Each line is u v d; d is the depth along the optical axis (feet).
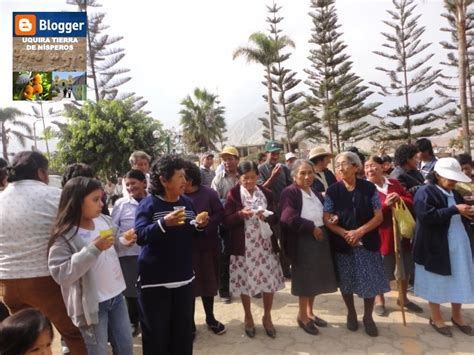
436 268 9.36
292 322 10.82
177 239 7.22
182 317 7.52
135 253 9.86
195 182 10.05
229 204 10.06
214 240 10.21
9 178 7.02
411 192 11.62
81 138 44.14
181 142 90.89
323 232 9.96
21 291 6.68
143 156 11.93
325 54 64.44
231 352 9.24
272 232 10.15
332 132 69.15
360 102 64.44
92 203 6.31
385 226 11.30
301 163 10.12
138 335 10.46
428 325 10.21
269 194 10.70
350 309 10.18
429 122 65.26
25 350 3.85
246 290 9.70
